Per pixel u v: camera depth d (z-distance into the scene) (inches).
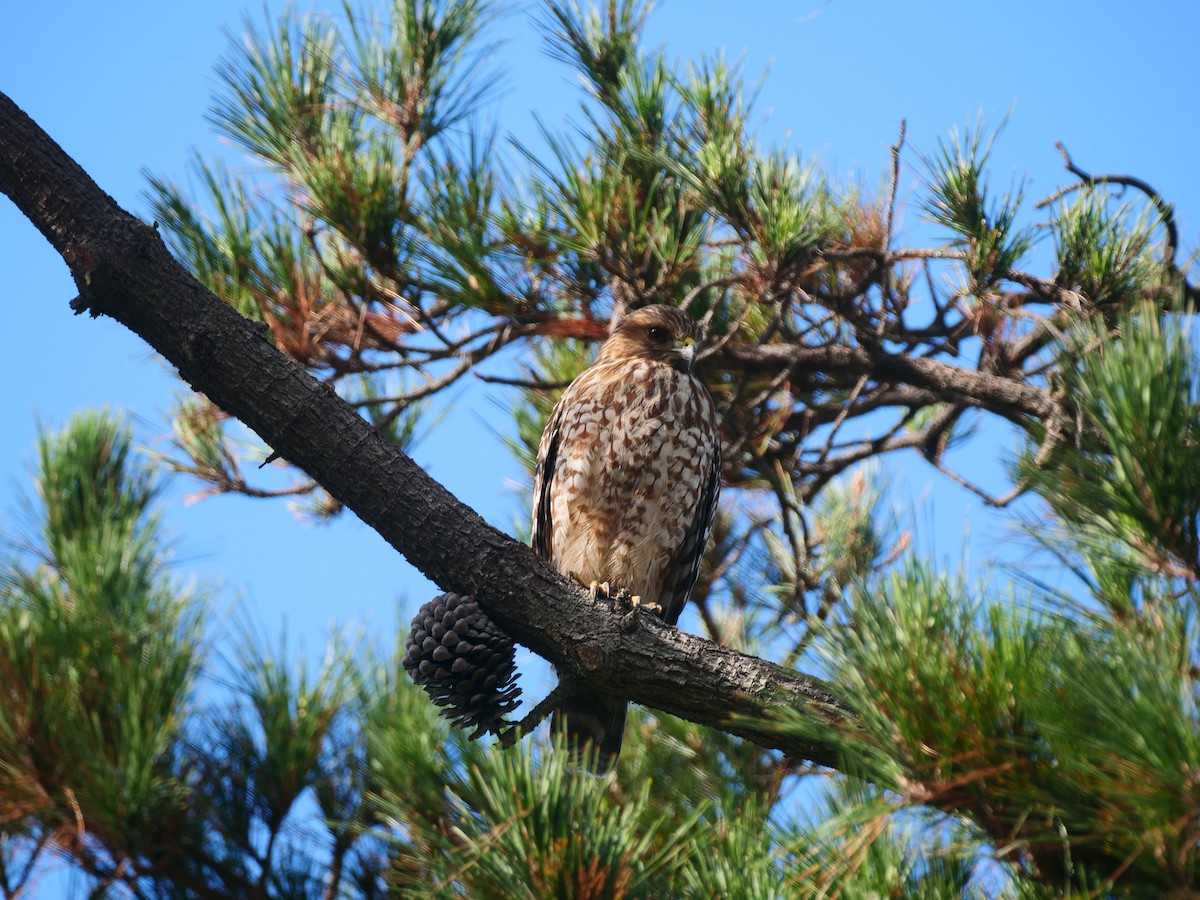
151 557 381.4
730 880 205.6
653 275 361.7
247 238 362.3
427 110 363.9
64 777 321.4
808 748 232.2
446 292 361.1
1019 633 174.6
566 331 374.0
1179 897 158.1
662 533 392.8
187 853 346.3
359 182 343.9
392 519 249.0
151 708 336.5
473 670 239.1
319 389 245.0
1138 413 181.9
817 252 334.6
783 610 349.7
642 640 243.9
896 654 174.1
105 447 415.8
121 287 237.5
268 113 357.7
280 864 353.7
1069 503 197.9
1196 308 295.9
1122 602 180.7
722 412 418.0
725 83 345.7
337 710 361.1
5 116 234.2
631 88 346.0
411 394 391.2
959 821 178.9
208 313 240.5
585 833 210.5
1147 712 154.2
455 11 367.2
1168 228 325.1
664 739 333.7
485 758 241.9
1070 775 164.6
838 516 402.6
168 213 356.5
